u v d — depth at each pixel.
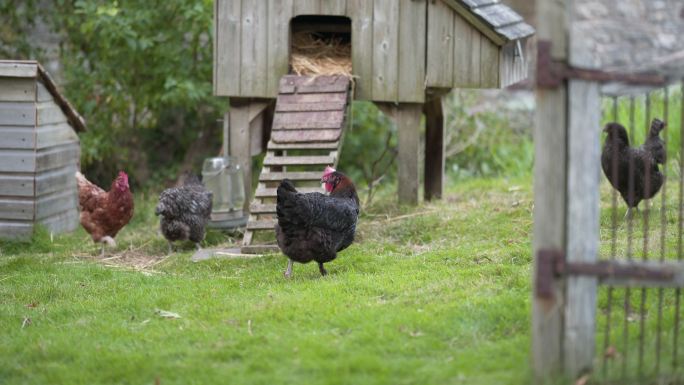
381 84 7.28
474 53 7.17
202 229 6.95
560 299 4.71
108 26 8.05
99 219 6.95
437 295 5.84
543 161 4.61
